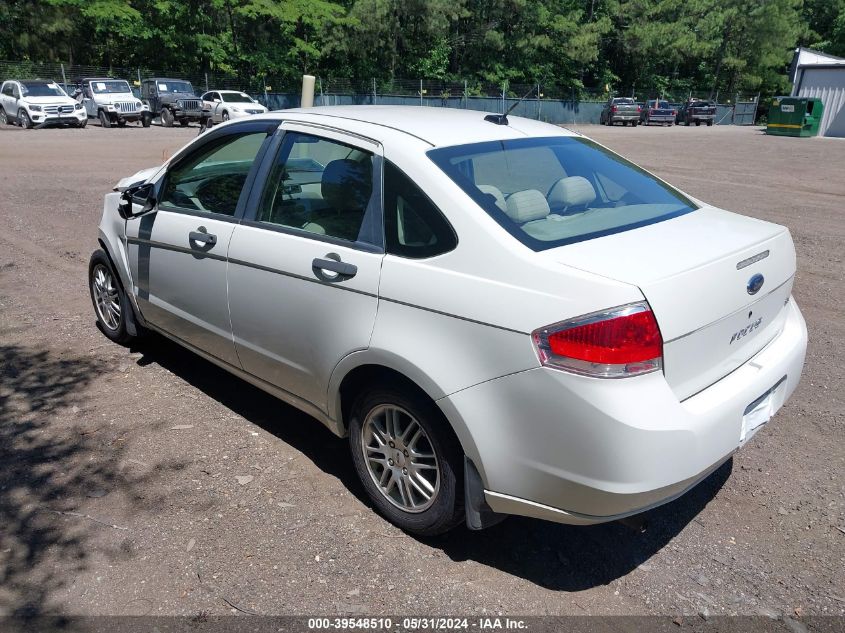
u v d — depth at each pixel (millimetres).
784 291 3348
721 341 2867
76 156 18516
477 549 3193
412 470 3170
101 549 3090
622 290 2506
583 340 2502
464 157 3188
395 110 3824
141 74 40469
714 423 2717
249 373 3963
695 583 2992
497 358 2680
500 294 2689
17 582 2881
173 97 32281
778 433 4273
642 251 2805
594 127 46219
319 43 46406
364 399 3271
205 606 2785
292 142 3666
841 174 18531
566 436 2568
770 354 3234
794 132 38281
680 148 27047
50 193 12328
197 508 3402
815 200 13500
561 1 56219
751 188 15148
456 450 2965
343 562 3061
